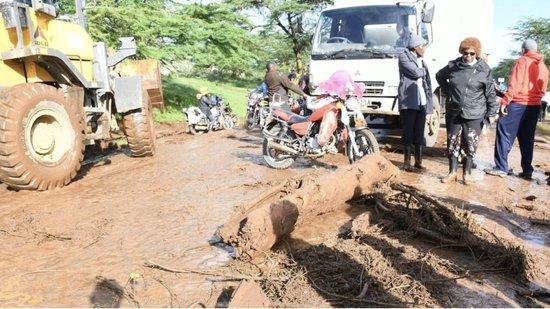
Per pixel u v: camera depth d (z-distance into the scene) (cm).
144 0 1494
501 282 327
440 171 688
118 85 768
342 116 620
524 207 500
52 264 358
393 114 814
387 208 446
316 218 451
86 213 484
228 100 1962
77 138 621
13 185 557
